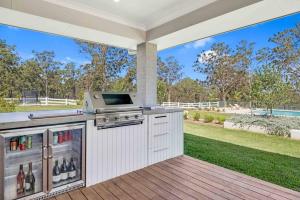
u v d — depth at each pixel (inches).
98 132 91.3
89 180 88.3
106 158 94.3
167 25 123.2
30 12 90.3
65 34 122.0
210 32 118.9
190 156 133.8
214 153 138.9
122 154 101.2
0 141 64.9
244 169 109.5
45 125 75.6
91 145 88.8
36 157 79.6
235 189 86.0
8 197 71.0
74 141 92.3
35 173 79.1
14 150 71.8
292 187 87.9
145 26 136.4
